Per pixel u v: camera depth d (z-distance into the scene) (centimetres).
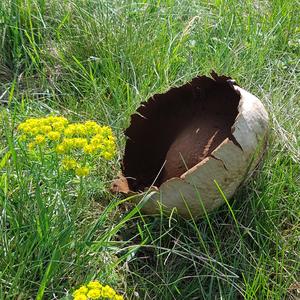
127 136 60
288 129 64
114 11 76
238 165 52
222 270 53
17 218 51
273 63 73
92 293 41
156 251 54
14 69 73
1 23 75
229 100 59
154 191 53
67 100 70
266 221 56
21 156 55
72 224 49
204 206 53
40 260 47
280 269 53
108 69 71
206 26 79
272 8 83
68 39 74
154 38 74
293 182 60
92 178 58
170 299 52
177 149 58
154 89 68
